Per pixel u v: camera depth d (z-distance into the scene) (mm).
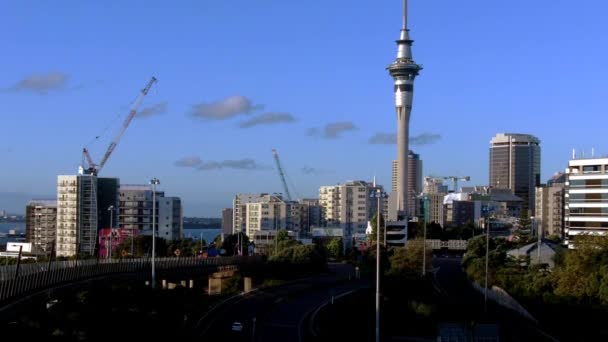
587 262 152750
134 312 127312
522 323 141125
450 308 164125
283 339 128875
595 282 144625
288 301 182000
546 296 150000
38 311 114000
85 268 139875
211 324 140875
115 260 170875
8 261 186875
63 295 129500
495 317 151125
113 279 152875
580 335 125625
